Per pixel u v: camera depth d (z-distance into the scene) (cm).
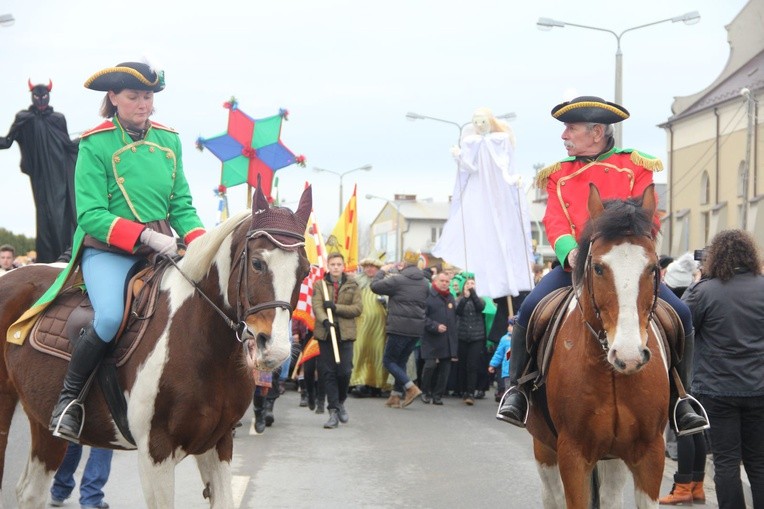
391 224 9094
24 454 938
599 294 477
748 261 654
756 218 4328
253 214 493
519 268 1331
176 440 512
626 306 464
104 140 565
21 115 803
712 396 646
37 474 603
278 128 1147
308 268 487
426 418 1273
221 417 517
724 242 660
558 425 529
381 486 841
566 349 526
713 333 649
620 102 2395
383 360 1389
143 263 567
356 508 761
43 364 570
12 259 1471
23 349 583
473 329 1433
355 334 1203
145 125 582
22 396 591
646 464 512
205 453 534
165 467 511
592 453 518
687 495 795
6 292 614
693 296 661
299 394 1578
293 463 941
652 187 500
